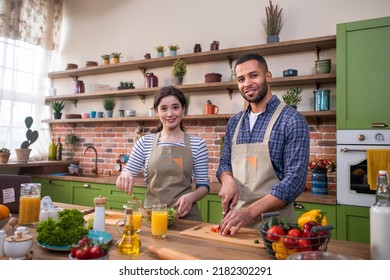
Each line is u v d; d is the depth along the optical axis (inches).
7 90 161.2
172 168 76.1
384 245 37.6
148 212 57.2
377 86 96.3
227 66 140.7
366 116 97.1
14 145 164.7
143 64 153.9
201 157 78.3
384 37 96.3
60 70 189.2
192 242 48.6
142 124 159.9
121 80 169.3
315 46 119.9
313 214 44.5
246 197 63.7
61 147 173.3
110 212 69.8
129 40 168.7
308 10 126.5
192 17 151.6
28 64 171.8
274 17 127.3
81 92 172.2
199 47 140.4
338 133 100.7
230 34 141.7
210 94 143.6
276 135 62.5
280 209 58.6
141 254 42.8
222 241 48.5
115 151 167.6
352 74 99.8
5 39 158.2
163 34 158.9
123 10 172.1
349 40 100.8
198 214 73.2
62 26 190.9
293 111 63.0
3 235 41.1
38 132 173.9
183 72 140.3
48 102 186.1
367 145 96.1
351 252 44.0
